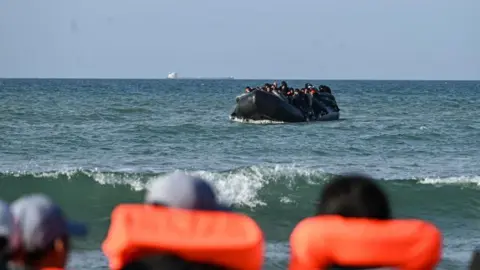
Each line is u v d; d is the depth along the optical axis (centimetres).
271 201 5719
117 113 16838
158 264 1225
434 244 1305
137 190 5916
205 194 1328
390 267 1295
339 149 9900
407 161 8656
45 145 9800
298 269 1327
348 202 1335
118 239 1231
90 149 9450
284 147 10006
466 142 11138
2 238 1271
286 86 14300
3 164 7844
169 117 15925
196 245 1219
